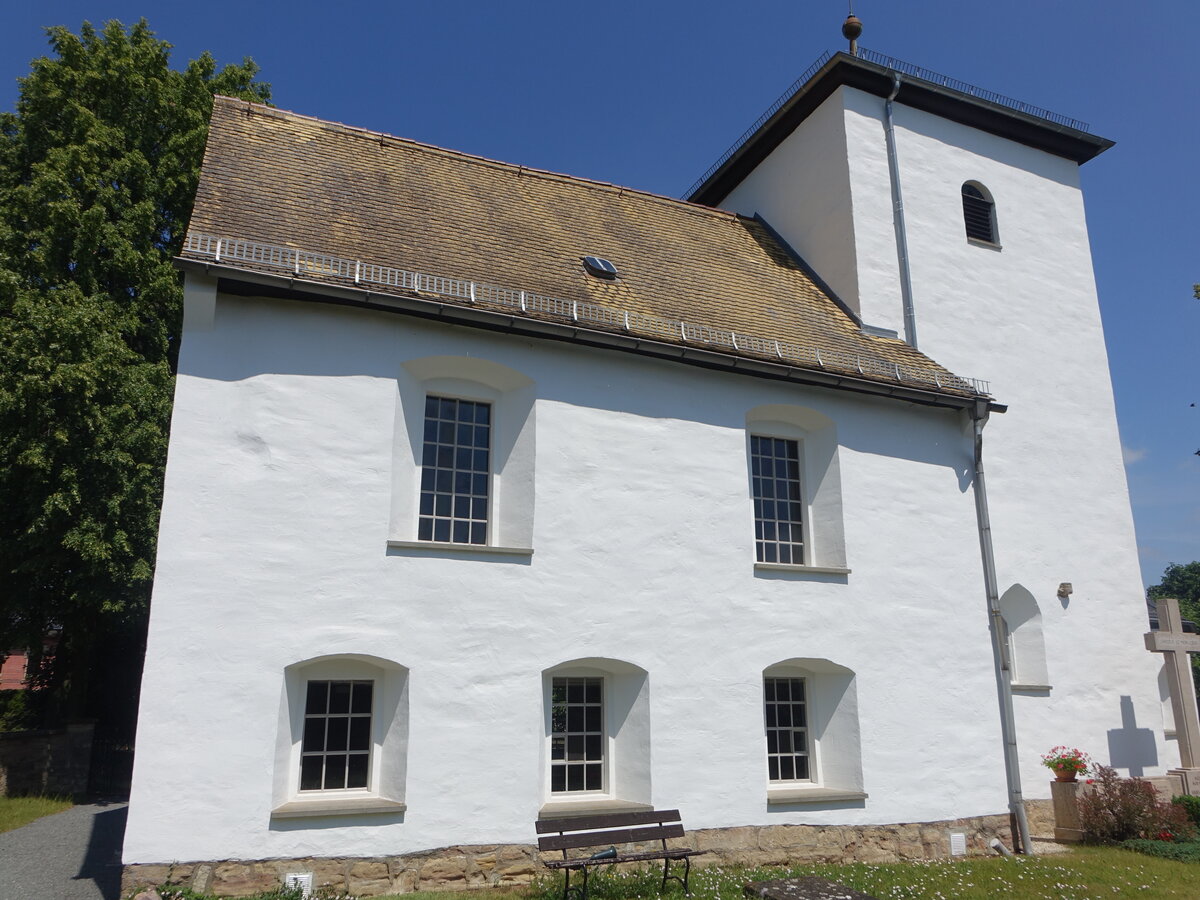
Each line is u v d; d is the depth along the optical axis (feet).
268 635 32.68
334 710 34.73
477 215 48.49
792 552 46.37
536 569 37.78
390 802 33.24
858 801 42.14
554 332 39.65
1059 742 50.47
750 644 41.52
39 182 60.13
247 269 34.35
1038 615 52.29
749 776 40.01
